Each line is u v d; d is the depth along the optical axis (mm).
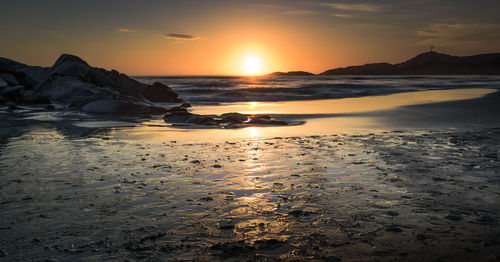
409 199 3773
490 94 21281
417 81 51750
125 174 4883
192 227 3082
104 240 2809
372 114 13195
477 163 5336
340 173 4883
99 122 11438
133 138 8148
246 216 3346
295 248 2670
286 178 4664
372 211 3434
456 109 14047
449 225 3061
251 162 5609
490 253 2531
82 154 6254
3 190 4141
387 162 5488
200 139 8008
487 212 3357
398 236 2850
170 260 2484
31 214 3379
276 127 10109
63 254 2568
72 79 21812
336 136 8258
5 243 2748
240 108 17734
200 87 38594
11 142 7535
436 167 5129
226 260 2486
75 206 3604
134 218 3287
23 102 18344
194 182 4500
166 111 15070
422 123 10422
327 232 2957
